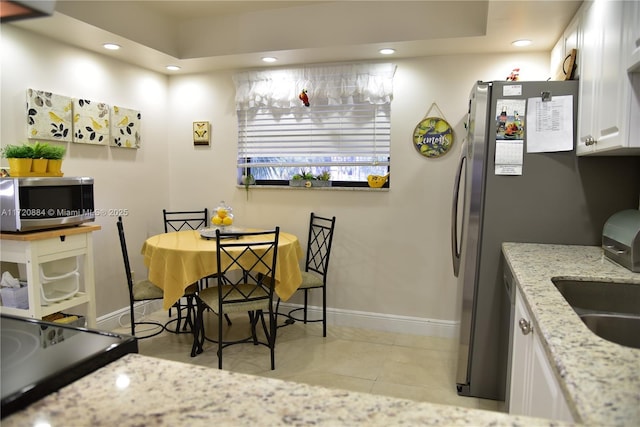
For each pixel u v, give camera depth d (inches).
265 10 122.1
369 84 128.3
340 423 24.4
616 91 62.2
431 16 109.0
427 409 26.1
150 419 24.8
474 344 94.1
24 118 103.3
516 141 87.7
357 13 114.6
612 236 72.4
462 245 96.1
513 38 106.0
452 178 124.9
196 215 152.3
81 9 99.0
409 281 131.1
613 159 84.0
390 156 129.6
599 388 29.5
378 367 109.3
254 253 104.3
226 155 147.0
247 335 129.2
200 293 111.8
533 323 47.5
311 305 141.5
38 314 90.9
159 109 148.2
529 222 88.5
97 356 31.7
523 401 54.9
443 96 124.1
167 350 117.2
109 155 128.5
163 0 114.8
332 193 135.9
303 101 134.0
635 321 57.3
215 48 127.6
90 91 121.3
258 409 25.9
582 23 81.7
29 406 26.4
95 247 125.2
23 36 102.8
